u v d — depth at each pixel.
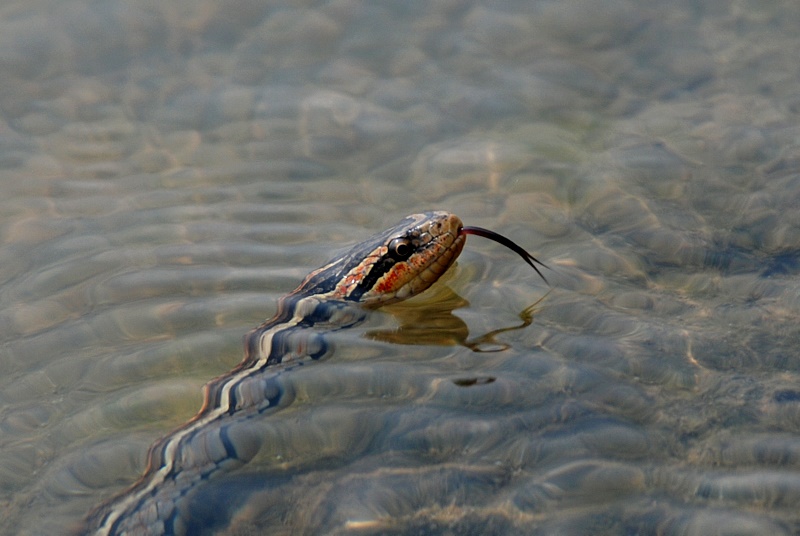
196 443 13.44
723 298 16.34
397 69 27.25
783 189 20.11
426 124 24.72
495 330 15.98
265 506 12.05
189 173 23.41
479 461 12.33
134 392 15.12
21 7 30.17
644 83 25.84
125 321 17.27
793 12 28.45
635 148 22.73
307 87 26.73
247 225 20.83
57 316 17.70
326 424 13.51
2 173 23.70
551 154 22.83
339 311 17.66
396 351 15.66
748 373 13.86
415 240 18.12
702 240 18.50
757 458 11.84
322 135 24.64
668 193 20.59
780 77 25.47
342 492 12.07
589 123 24.20
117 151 24.59
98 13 29.91
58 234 20.95
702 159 21.97
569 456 12.20
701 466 11.78
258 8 30.12
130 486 12.91
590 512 11.16
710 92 25.17
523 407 13.41
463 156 23.11
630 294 16.75
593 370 14.23
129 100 26.73
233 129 25.23
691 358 14.40
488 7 29.61
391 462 12.52
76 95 27.02
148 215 21.50
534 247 19.02
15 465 13.52
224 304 17.69
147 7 30.12
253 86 26.94
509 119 24.67
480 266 18.73
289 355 15.84
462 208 20.88
